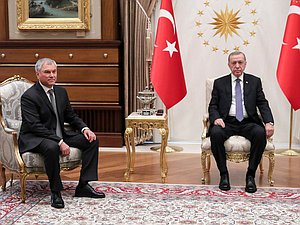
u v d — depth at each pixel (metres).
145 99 4.14
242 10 5.43
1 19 5.40
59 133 3.56
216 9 5.46
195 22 5.51
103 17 5.27
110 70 5.28
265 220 3.01
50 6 5.32
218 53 5.53
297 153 5.04
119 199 3.47
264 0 5.38
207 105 4.26
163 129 3.93
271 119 3.80
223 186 3.70
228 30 5.48
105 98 5.32
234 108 3.92
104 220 3.02
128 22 5.39
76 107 5.34
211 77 5.57
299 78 4.79
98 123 5.42
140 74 5.44
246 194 3.59
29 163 3.32
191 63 5.58
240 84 3.97
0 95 3.60
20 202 3.40
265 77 5.48
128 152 3.99
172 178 4.08
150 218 3.06
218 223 2.96
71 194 3.61
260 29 5.42
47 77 3.43
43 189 3.75
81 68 5.31
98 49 5.27
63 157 3.38
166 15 4.85
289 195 3.56
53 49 5.31
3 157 3.54
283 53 4.82
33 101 3.40
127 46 5.37
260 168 4.20
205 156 3.86
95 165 3.53
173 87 4.83
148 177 4.12
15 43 5.31
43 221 3.00
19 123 3.63
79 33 5.34
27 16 5.36
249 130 3.75
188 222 2.98
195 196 3.54
